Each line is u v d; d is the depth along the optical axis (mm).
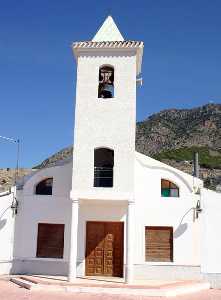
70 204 22047
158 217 21734
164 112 152500
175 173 22234
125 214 21469
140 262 21203
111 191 19953
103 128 20719
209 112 139750
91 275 21219
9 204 22297
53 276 20891
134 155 20359
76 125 20828
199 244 21375
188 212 21734
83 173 20250
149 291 17531
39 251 21906
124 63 21453
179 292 18219
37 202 22312
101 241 21578
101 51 21641
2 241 21922
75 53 21812
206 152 91250
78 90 21234
